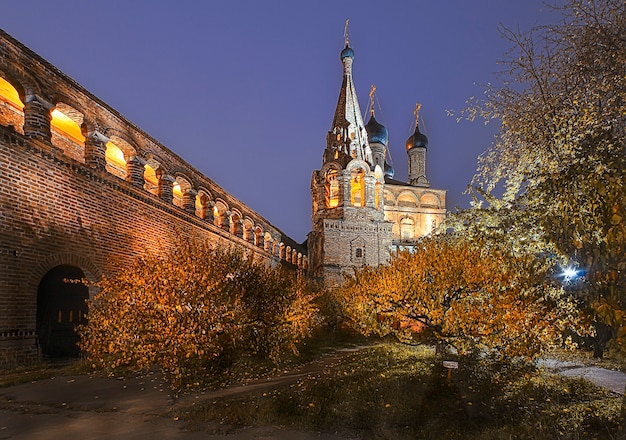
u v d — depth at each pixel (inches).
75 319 605.0
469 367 399.2
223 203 1083.3
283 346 522.9
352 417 281.9
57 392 361.7
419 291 442.9
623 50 266.1
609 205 189.0
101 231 593.0
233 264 477.7
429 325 468.4
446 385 346.3
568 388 354.6
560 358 525.0
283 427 272.2
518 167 345.4
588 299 224.8
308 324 649.0
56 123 636.7
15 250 458.6
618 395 346.0
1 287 440.8
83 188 562.6
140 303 390.9
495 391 334.3
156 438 253.3
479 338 427.2
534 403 309.4
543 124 325.7
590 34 286.4
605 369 462.3
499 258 407.8
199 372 406.0
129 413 302.5
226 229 1099.3
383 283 486.0
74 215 544.4
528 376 378.9
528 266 374.6
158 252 733.3
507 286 390.3
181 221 825.5
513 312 370.6
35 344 475.5
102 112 622.5
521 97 339.6
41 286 617.6
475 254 426.3
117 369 442.3
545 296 358.0
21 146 471.8
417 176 2348.7
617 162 213.2
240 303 446.3
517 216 401.7
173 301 384.2
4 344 440.8
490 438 249.1
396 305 475.8
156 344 380.5
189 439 251.8
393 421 277.9
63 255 522.9
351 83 1921.8
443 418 283.7
